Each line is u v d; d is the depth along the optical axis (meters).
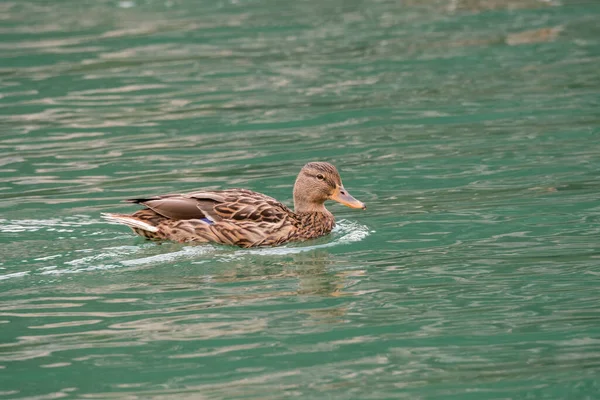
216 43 28.52
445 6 33.75
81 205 16.06
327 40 28.64
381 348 10.76
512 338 10.96
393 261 13.65
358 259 13.84
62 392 9.81
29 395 9.77
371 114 21.52
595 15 31.31
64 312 11.84
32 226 15.02
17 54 27.53
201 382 10.00
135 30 30.55
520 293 12.28
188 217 14.57
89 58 26.91
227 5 34.81
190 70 25.48
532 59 25.92
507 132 20.03
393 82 24.00
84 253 13.96
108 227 15.08
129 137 20.20
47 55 27.38
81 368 10.34
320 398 9.62
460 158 18.50
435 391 9.77
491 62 25.72
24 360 10.55
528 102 22.08
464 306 11.92
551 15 31.59
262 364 10.40
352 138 19.84
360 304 12.05
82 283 12.84
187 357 10.58
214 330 11.27
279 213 14.84
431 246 14.22
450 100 22.41
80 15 33.28
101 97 23.22
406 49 27.33
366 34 29.36
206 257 13.98
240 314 11.77
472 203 16.09
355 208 15.39
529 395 9.66
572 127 20.20
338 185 15.15
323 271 13.32
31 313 11.84
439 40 28.38
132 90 23.72
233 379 10.05
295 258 13.96
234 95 23.17
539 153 18.66
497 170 17.77
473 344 10.84
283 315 11.72
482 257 13.66
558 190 16.58
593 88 23.02
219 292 12.51
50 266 13.44
